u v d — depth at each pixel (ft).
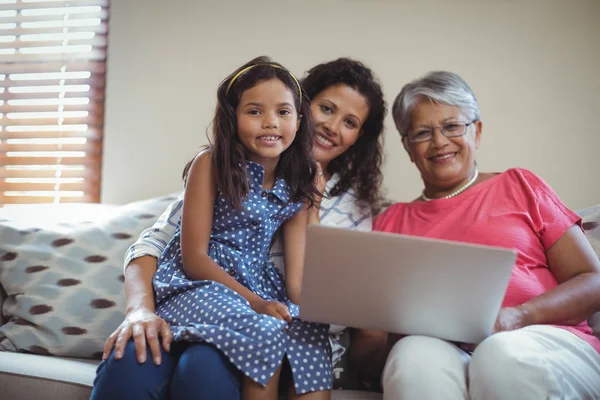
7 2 7.75
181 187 7.13
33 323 5.30
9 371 4.50
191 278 4.49
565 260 4.99
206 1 7.34
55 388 4.42
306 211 5.05
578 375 3.87
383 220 5.73
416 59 6.99
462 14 6.97
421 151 5.59
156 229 4.95
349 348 5.18
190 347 3.82
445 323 3.99
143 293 4.42
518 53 6.85
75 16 7.66
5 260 5.60
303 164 4.98
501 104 6.82
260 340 3.87
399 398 3.80
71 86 7.54
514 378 3.61
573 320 4.58
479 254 3.70
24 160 7.55
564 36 6.79
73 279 5.48
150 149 7.24
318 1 7.18
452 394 3.76
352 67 5.86
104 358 3.78
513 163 6.75
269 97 4.64
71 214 6.46
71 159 7.45
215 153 4.66
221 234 4.72
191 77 7.26
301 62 7.14
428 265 3.76
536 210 5.17
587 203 6.61
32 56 7.63
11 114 7.66
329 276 3.85
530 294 4.78
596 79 6.70
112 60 7.41
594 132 6.66
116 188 7.26
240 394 3.86
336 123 5.71
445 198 5.52
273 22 7.22
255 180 4.76
